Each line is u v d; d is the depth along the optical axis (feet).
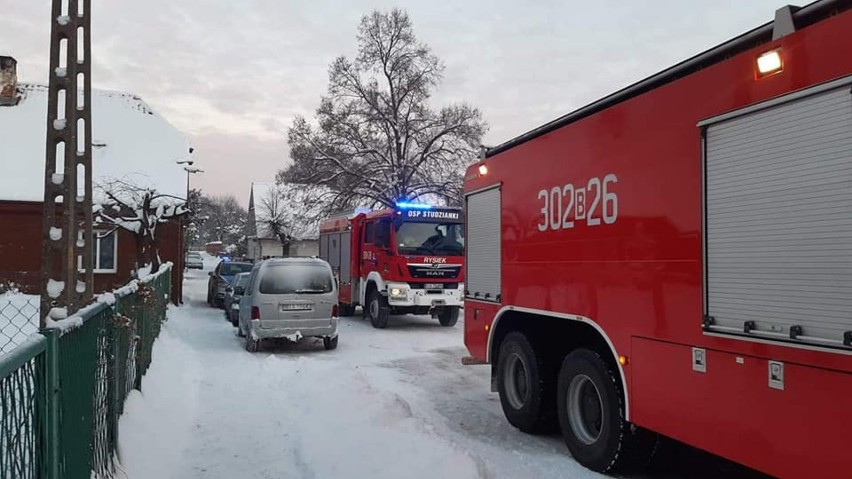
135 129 95.04
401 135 97.35
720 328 12.57
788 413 11.00
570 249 18.25
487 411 24.70
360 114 96.12
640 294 15.14
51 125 23.52
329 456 17.30
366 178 92.63
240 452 18.60
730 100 12.55
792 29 11.27
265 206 179.83
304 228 107.65
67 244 23.07
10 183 77.00
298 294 39.47
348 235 61.05
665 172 14.40
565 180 18.61
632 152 15.58
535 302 20.27
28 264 75.41
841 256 10.10
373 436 18.48
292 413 22.97
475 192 25.23
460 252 53.21
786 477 11.03
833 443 10.16
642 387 15.05
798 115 11.01
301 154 94.79
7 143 84.07
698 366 13.20
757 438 11.66
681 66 14.19
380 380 30.86
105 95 100.73
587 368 17.66
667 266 14.23
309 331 39.52
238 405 24.40
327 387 25.39
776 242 11.36
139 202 67.72
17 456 7.27
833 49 10.37
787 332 11.05
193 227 190.80
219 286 72.49
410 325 55.98
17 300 40.70
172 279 79.46
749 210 12.00
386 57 97.71
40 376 8.39
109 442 15.12
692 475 17.37
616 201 16.19
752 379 11.82
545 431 21.39
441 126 98.22
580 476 17.19
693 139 13.55
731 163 12.48
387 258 52.06
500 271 22.89
